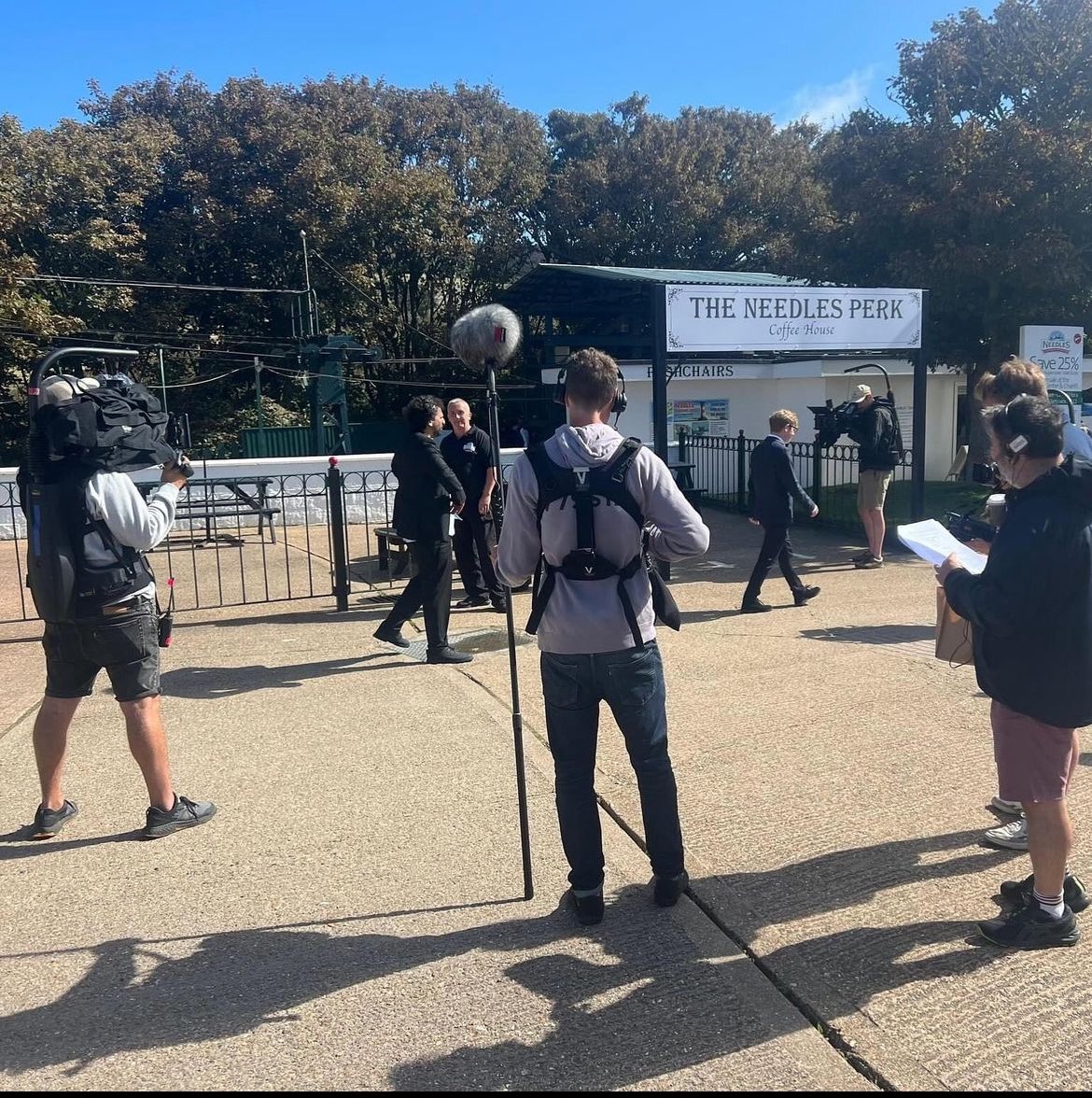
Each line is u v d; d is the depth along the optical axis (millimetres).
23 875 3457
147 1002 2719
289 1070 2438
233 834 3756
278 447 18625
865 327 10031
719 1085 2363
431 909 3189
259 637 6953
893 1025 2566
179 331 23359
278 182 24438
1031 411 2650
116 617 3516
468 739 4773
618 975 2820
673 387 17141
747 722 4957
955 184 13883
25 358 18438
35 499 3400
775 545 7445
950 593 2848
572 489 2906
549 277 14414
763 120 32281
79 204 21547
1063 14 14414
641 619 3000
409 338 27188
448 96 28297
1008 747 2877
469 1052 2496
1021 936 2885
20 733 4918
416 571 6180
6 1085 2389
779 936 3000
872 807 3908
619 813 3898
